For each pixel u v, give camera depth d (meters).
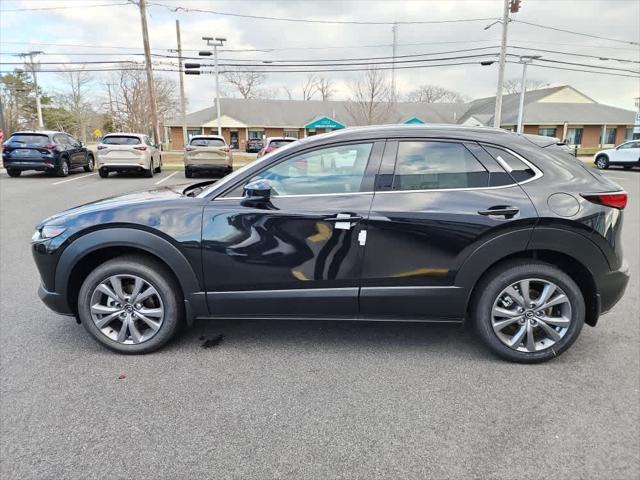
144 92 52.12
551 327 3.01
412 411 2.53
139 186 13.02
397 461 2.14
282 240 2.95
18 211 8.82
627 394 2.69
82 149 16.86
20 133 14.72
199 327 3.62
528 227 2.84
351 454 2.18
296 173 3.01
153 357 3.12
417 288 2.96
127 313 3.12
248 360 3.09
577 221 2.83
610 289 2.97
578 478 2.04
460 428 2.38
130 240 2.97
